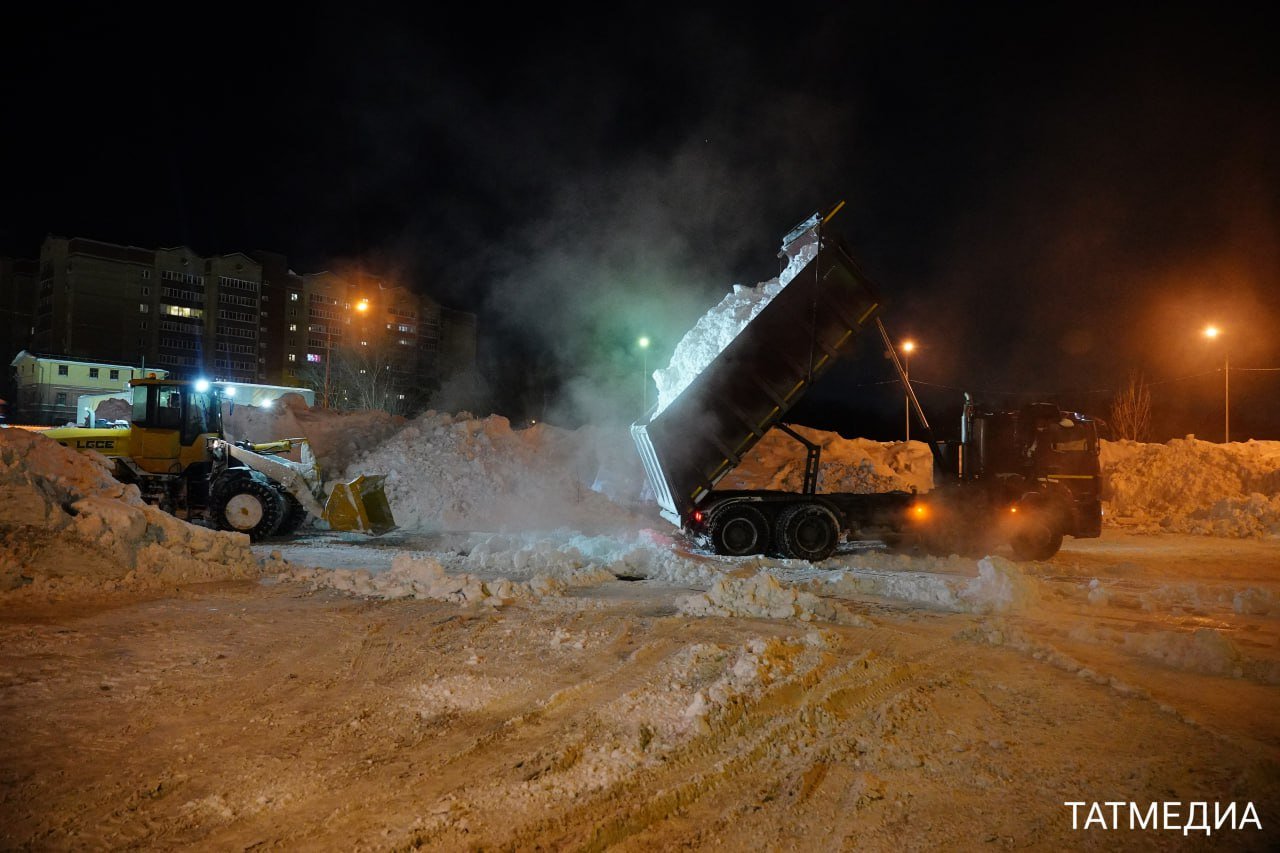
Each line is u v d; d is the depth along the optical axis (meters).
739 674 6.46
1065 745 5.39
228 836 4.05
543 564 13.09
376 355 66.62
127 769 4.81
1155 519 25.50
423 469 20.81
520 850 3.96
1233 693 6.64
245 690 6.32
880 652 7.59
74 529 10.80
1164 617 10.16
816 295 14.48
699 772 4.87
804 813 4.42
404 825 4.17
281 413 23.91
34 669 6.66
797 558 15.07
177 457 16.94
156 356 79.38
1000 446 16.47
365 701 6.11
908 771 4.97
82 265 75.62
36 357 63.03
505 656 7.37
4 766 4.79
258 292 84.00
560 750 5.14
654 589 11.40
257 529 16.83
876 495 16.11
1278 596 10.98
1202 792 4.71
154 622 8.44
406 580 10.70
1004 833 4.22
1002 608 10.07
